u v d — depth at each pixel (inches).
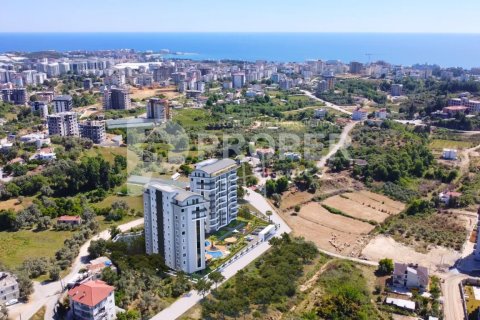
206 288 6363.2
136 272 6756.9
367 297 6663.4
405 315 6304.1
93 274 6624.0
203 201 7071.9
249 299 6269.7
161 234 7347.4
